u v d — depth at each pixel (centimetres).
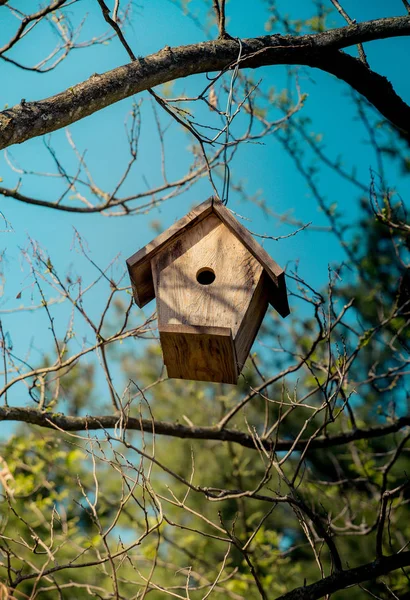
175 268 611
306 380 1106
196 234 625
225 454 1225
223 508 1181
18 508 977
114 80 582
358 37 711
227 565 1080
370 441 1242
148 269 626
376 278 1107
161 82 612
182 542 1084
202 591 1032
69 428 703
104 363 708
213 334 564
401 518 1166
